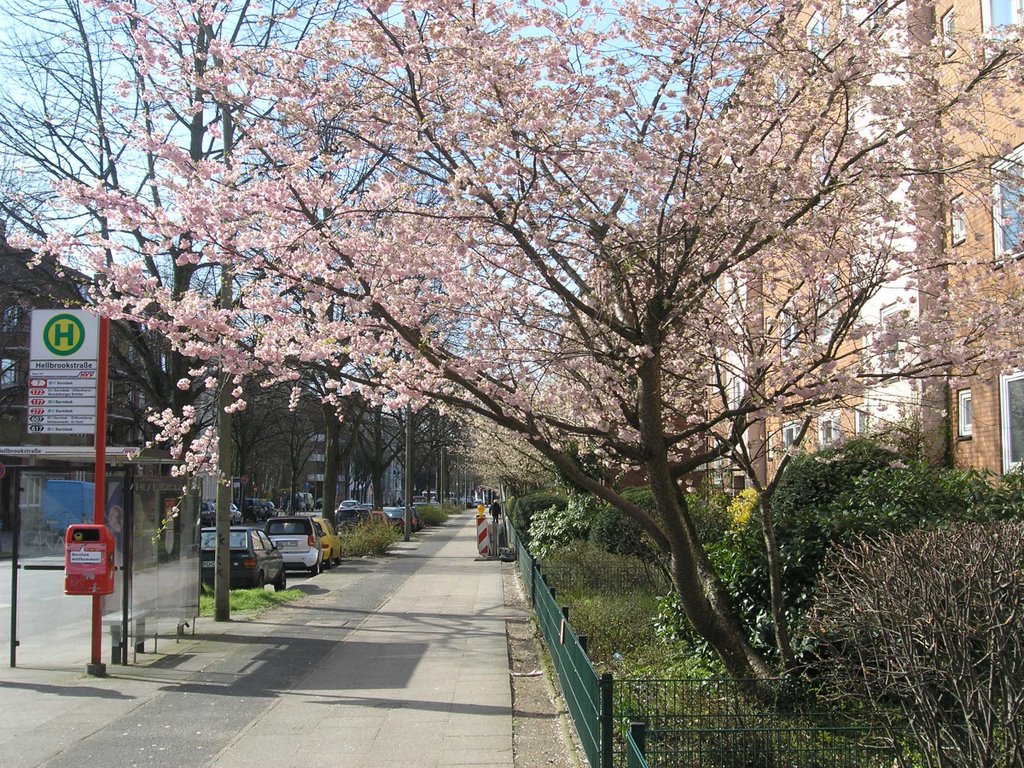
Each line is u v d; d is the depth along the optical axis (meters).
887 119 6.46
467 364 6.80
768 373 6.96
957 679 3.93
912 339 6.44
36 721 7.41
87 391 9.65
